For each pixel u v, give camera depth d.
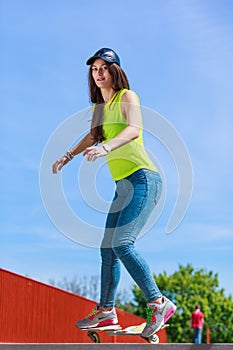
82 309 15.36
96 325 5.52
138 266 5.16
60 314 13.85
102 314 5.50
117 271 5.42
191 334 52.47
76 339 14.77
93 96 5.48
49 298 13.28
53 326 13.44
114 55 5.42
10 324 11.48
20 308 11.91
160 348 4.28
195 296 54.69
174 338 52.22
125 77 5.41
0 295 11.09
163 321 5.20
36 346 4.38
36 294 12.64
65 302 14.14
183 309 53.38
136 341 18.62
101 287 5.48
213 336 54.97
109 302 5.50
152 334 5.20
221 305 55.72
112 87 5.37
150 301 5.22
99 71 5.38
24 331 12.03
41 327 12.83
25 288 12.15
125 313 18.48
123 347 4.31
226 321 55.53
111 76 5.36
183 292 54.72
